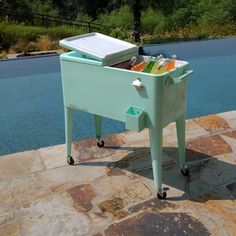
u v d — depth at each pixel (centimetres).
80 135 377
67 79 236
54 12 1709
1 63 692
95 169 258
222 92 512
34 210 215
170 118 217
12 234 196
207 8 1394
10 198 227
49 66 671
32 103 486
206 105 463
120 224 201
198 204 216
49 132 394
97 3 2028
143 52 729
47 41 997
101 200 222
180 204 217
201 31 1223
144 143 296
